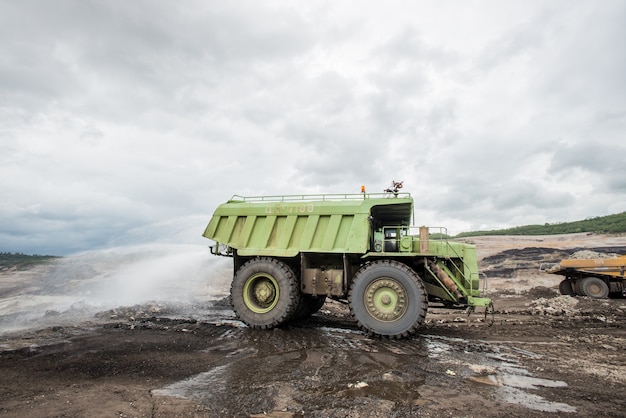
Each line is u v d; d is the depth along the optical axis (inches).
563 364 191.9
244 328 284.2
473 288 277.9
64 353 199.2
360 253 281.1
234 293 295.0
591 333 288.7
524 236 1218.6
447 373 171.9
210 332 266.1
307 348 221.1
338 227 289.7
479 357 205.8
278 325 282.5
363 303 261.0
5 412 119.1
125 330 268.7
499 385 156.3
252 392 142.8
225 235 323.0
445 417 122.0
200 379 158.7
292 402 133.3
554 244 1054.4
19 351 203.0
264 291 294.4
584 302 466.3
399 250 292.8
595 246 981.8
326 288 290.2
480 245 1152.2
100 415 117.4
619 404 135.3
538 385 156.9
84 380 155.3
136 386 147.8
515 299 603.2
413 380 160.7
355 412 125.0
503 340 258.5
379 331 252.4
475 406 131.6
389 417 121.3
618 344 246.4
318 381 157.5
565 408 130.9
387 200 284.8
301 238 299.1
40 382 151.8
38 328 279.3
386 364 186.4
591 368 183.9
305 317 348.5
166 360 188.2
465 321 348.5
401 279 255.3
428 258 281.7
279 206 312.7
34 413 118.4
